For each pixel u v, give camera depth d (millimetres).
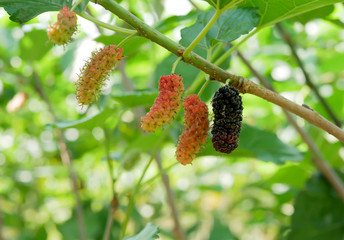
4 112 794
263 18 386
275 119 794
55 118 638
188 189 952
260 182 674
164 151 877
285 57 702
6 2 353
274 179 607
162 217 835
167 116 338
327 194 562
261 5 382
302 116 343
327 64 679
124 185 810
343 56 656
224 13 390
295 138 761
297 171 582
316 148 514
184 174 1049
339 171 588
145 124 336
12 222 820
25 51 581
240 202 833
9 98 756
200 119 343
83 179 854
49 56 673
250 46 731
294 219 574
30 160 876
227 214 949
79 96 344
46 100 646
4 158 874
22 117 821
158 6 607
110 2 339
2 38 681
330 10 466
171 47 342
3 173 834
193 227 859
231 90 334
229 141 332
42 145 846
